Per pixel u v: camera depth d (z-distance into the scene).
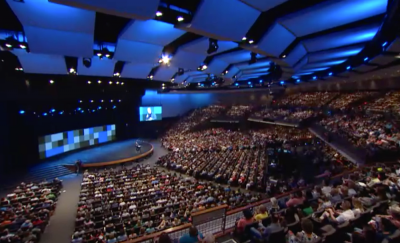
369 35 9.01
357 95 28.39
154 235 4.31
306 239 3.81
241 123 39.88
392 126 18.23
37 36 8.20
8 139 19.77
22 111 20.58
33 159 22.08
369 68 15.66
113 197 14.09
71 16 6.85
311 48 10.66
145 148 29.08
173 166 22.08
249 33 8.01
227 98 46.19
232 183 17.69
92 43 9.27
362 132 18.75
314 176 15.16
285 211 5.03
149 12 5.41
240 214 6.15
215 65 14.73
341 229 4.05
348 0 5.87
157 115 37.12
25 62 12.46
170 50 11.27
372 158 12.91
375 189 6.32
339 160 16.38
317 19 7.00
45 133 23.19
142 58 11.05
